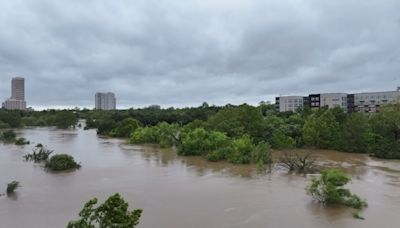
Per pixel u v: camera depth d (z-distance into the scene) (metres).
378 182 40.47
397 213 28.94
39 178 42.84
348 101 166.00
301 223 26.58
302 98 181.88
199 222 26.81
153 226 25.94
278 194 34.91
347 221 27.02
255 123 74.25
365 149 65.62
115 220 18.86
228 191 36.19
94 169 48.97
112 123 115.25
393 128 69.25
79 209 30.03
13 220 27.28
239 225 26.19
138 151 69.62
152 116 126.12
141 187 37.94
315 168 48.94
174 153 66.25
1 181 41.22
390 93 155.00
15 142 84.69
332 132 70.00
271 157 54.75
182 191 36.19
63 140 94.56
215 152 57.06
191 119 120.50
